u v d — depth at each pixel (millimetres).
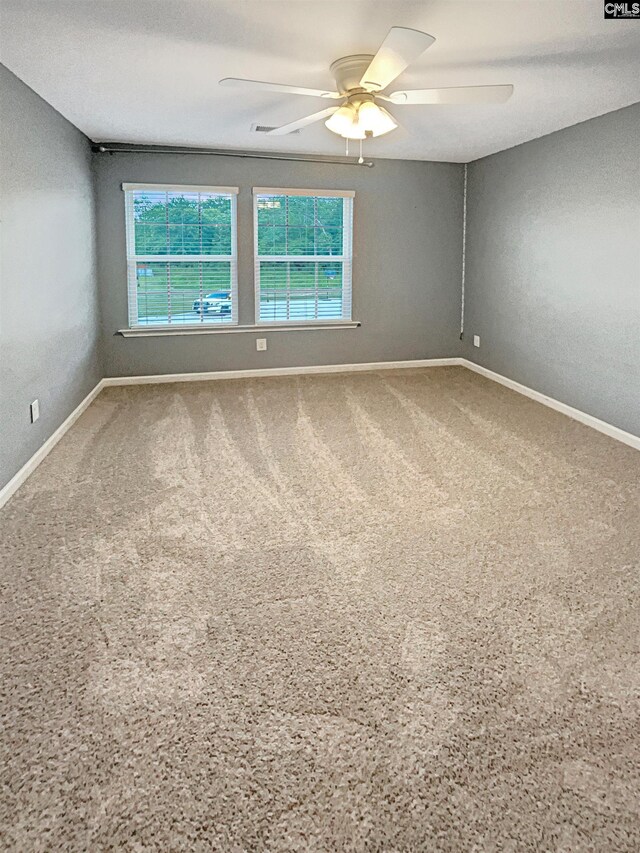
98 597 2158
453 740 1530
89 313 4867
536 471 3412
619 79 3244
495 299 5586
